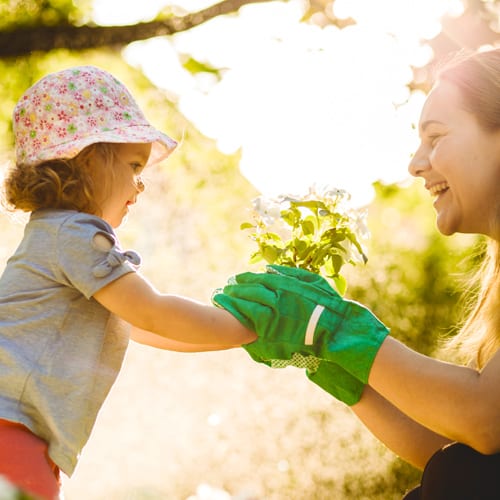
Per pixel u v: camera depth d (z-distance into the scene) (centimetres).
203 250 681
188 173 756
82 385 177
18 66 691
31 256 182
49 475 168
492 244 179
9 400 172
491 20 573
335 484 604
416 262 688
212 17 516
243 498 323
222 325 172
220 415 624
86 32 523
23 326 177
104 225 186
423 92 674
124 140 191
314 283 171
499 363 149
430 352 661
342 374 187
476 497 149
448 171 167
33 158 192
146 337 203
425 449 185
